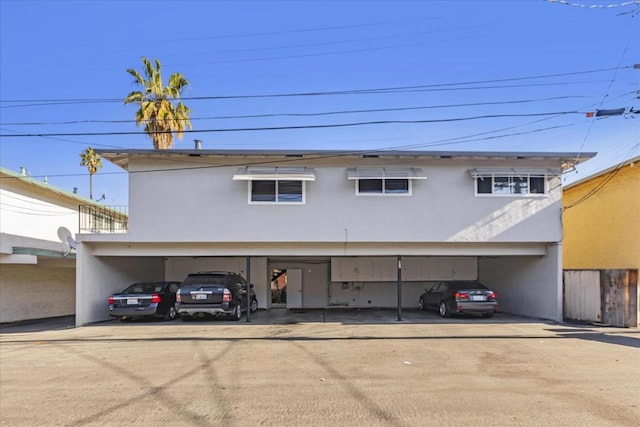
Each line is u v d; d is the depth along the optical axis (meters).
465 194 15.63
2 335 13.24
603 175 17.27
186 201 15.38
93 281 15.91
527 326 14.22
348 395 6.56
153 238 15.29
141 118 25.09
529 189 15.76
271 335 12.52
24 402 6.38
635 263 15.77
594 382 7.24
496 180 15.71
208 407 6.06
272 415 5.72
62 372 8.24
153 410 5.96
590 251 18.31
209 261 21.08
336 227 15.41
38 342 11.81
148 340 11.80
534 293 16.95
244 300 17.53
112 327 14.47
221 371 8.16
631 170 15.93
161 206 15.36
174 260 21.11
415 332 12.96
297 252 15.96
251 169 15.36
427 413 5.75
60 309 20.39
